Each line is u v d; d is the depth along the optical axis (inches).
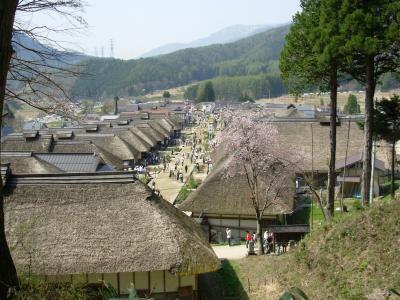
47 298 309.6
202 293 718.5
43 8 298.5
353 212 644.7
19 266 561.0
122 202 644.1
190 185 1770.4
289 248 841.5
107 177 665.6
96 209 635.5
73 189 652.7
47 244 594.6
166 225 625.0
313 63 833.5
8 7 214.2
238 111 1248.8
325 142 1562.5
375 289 474.9
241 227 1138.7
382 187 1347.2
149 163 2554.1
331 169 877.8
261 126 1073.5
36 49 307.4
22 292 248.1
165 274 645.3
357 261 535.8
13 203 633.6
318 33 791.1
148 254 597.0
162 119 3786.9
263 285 658.8
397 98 921.5
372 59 784.9
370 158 829.8
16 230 601.6
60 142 1865.2
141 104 6048.2
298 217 1194.0
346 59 770.8
